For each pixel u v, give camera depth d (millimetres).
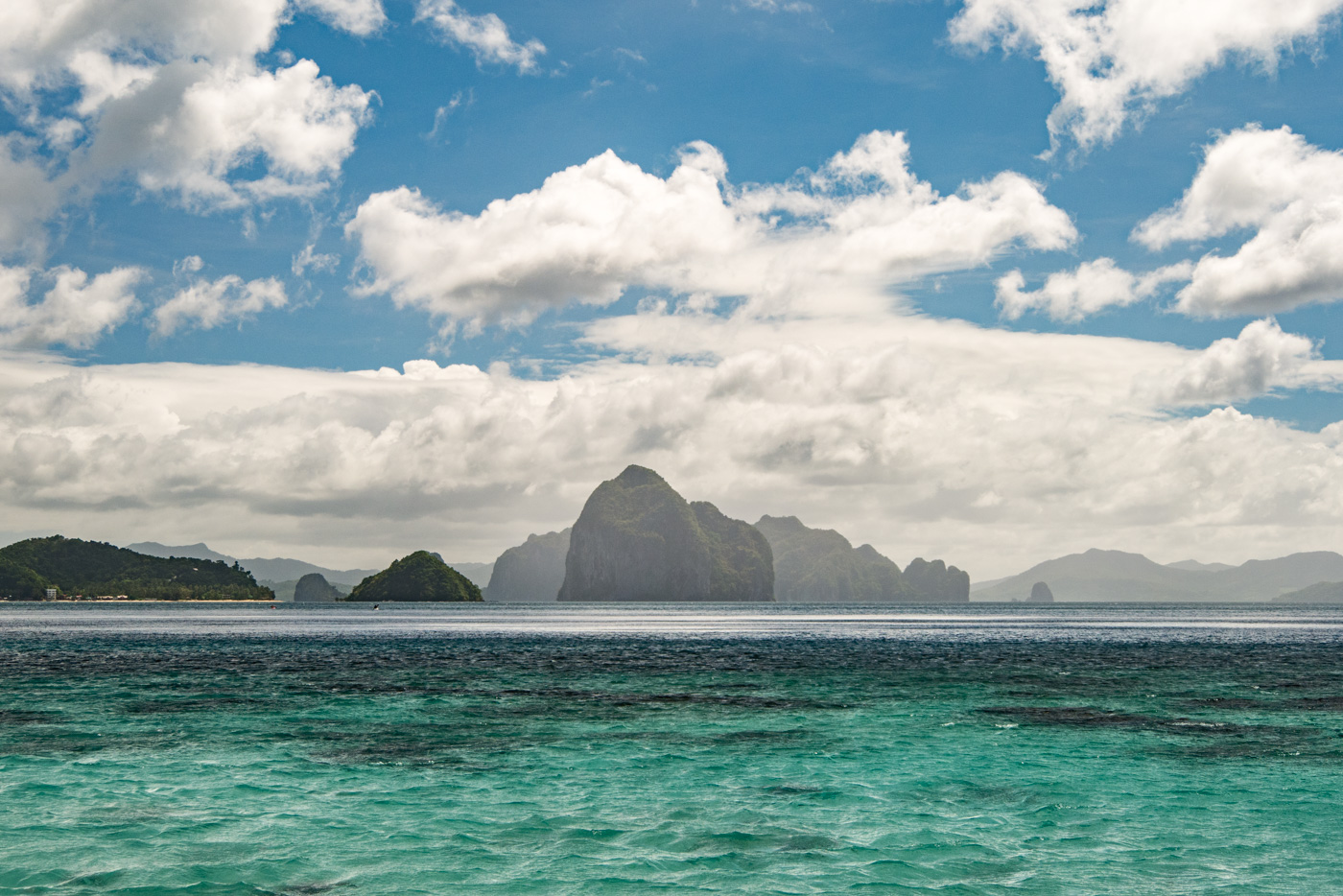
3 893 14875
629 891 15117
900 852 17219
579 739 28922
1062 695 41062
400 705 37094
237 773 23578
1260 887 15383
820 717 33906
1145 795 21578
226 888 15195
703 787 22328
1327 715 34500
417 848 17344
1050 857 17000
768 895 14945
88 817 19328
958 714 34688
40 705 36812
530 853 17094
